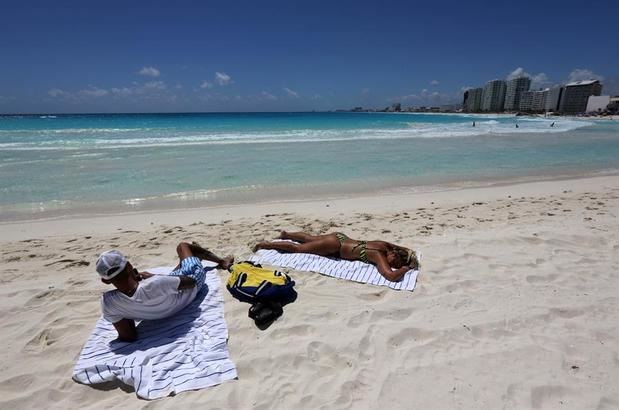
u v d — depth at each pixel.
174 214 7.55
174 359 3.17
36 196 8.64
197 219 7.24
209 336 3.48
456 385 2.84
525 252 5.26
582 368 2.99
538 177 11.38
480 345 3.30
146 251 5.57
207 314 3.83
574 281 4.41
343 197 8.94
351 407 2.66
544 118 69.69
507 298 4.05
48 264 5.13
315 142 19.47
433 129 30.61
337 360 3.14
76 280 4.60
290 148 16.84
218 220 7.16
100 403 2.80
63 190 9.16
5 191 9.00
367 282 4.48
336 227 6.64
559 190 9.67
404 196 9.02
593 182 10.70
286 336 3.48
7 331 3.59
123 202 8.32
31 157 13.30
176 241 5.99
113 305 3.27
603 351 3.18
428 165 12.98
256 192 9.29
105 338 3.48
